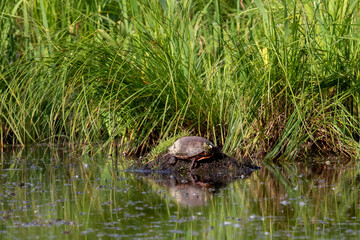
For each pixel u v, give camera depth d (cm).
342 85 1448
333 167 1301
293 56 1410
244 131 1428
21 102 1670
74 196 1069
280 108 1441
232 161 1302
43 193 1100
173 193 1084
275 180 1179
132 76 1436
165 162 1327
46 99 1581
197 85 1441
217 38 1678
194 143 1288
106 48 1441
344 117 1391
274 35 1443
